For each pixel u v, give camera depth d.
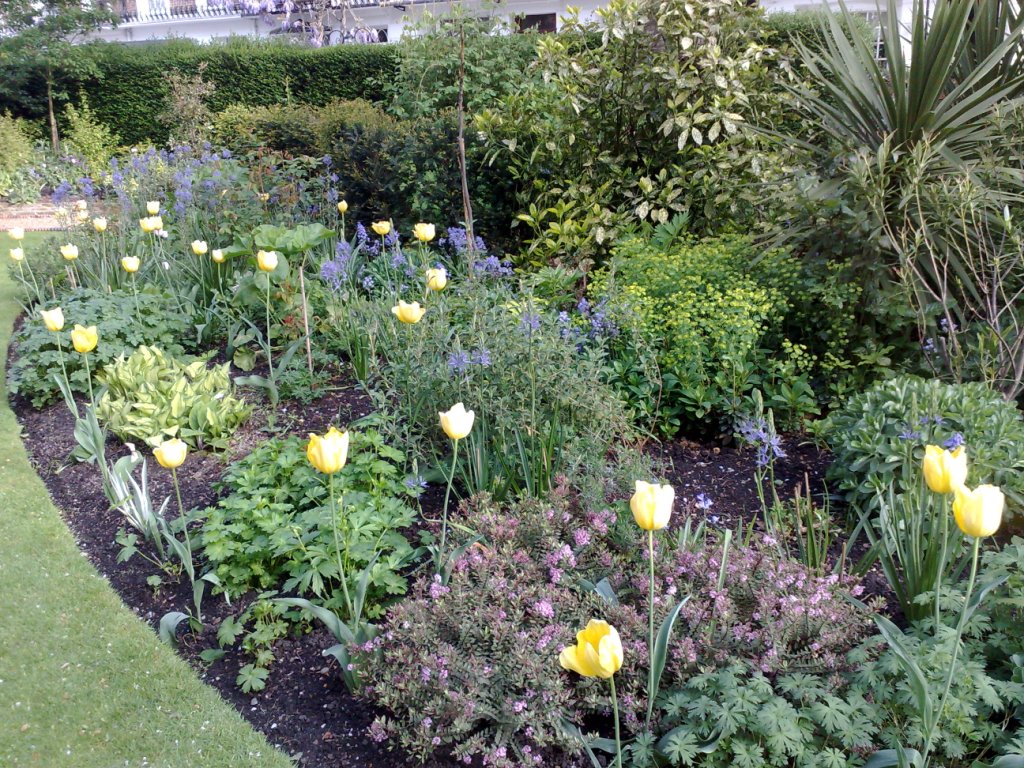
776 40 9.30
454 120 6.51
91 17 14.45
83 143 13.45
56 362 4.74
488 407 3.36
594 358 3.64
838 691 2.14
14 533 3.46
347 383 4.76
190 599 3.02
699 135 5.61
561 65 6.06
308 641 2.75
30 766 2.29
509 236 6.67
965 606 1.84
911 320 4.14
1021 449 3.06
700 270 4.75
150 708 2.50
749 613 2.47
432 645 2.31
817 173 4.77
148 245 6.27
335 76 14.12
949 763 2.01
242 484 3.30
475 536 2.72
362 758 2.28
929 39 4.34
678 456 3.94
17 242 8.78
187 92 12.05
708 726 2.01
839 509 3.44
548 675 2.14
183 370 4.53
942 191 4.02
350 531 2.93
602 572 2.69
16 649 2.76
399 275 5.43
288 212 6.44
